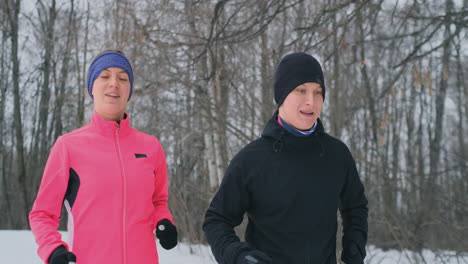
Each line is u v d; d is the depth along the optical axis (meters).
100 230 1.93
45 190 1.96
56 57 17.09
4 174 18.14
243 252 1.71
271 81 6.43
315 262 1.89
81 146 2.05
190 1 5.45
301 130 1.99
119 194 2.00
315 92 1.97
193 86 6.49
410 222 5.40
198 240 6.71
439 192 5.05
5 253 5.82
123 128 2.16
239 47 6.57
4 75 18.67
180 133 7.76
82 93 13.69
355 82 8.16
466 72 6.78
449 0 4.90
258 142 2.02
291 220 1.89
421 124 13.02
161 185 2.32
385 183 5.50
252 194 1.96
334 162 2.03
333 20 4.80
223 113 6.66
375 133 6.95
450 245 5.08
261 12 4.75
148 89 6.46
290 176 1.92
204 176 9.13
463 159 5.52
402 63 4.53
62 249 1.80
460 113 10.31
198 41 6.11
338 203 2.05
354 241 2.04
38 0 17.36
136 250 1.98
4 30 17.58
